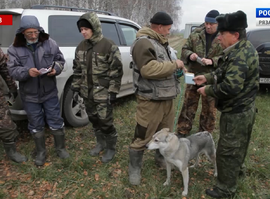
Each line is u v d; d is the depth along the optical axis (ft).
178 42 84.17
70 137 12.10
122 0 74.08
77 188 8.55
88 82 9.20
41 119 9.63
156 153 9.80
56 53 9.48
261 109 16.70
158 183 8.85
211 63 10.03
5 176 9.05
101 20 14.32
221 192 7.95
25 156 10.23
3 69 9.10
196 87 11.27
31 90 9.05
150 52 7.41
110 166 9.84
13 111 10.30
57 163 9.83
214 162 9.23
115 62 8.98
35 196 8.11
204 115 11.75
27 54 8.78
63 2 57.47
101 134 10.62
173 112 8.95
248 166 9.73
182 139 8.38
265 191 8.54
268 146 11.80
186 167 8.06
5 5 50.37
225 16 6.70
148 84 7.80
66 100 12.03
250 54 6.64
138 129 8.38
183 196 8.21
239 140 7.24
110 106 9.46
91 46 8.98
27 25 8.22
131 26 17.48
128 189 8.52
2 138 9.32
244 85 6.89
